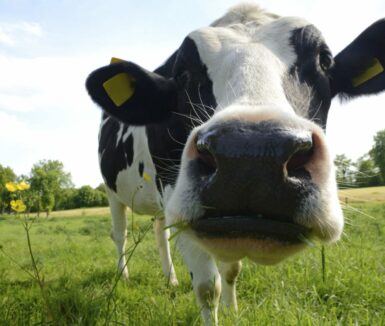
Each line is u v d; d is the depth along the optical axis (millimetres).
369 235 1595
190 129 617
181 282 978
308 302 635
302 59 555
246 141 325
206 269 626
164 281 1001
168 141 733
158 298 743
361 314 632
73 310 646
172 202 391
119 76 672
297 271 855
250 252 355
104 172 1165
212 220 350
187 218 369
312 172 347
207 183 348
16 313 632
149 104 692
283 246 348
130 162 963
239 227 340
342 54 701
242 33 585
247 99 410
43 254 1745
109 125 1145
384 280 776
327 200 347
